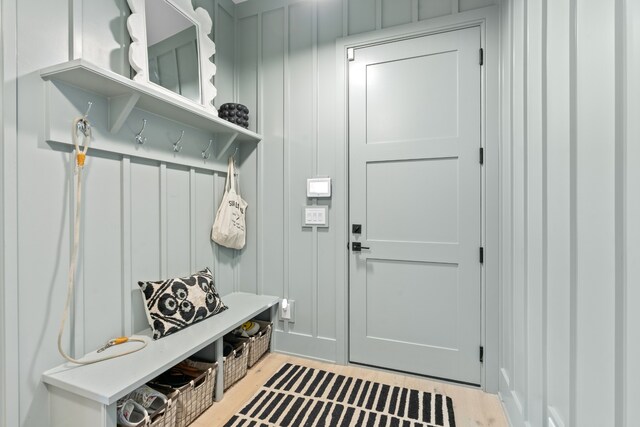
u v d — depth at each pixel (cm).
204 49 217
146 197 187
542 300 122
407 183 219
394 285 223
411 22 215
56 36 142
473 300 204
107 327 165
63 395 134
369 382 211
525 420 143
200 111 192
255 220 261
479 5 201
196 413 172
